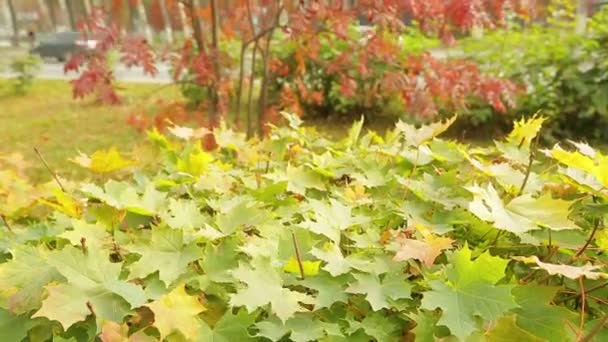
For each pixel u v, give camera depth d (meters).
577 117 6.66
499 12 3.96
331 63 4.41
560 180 1.46
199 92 6.58
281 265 1.19
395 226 1.39
